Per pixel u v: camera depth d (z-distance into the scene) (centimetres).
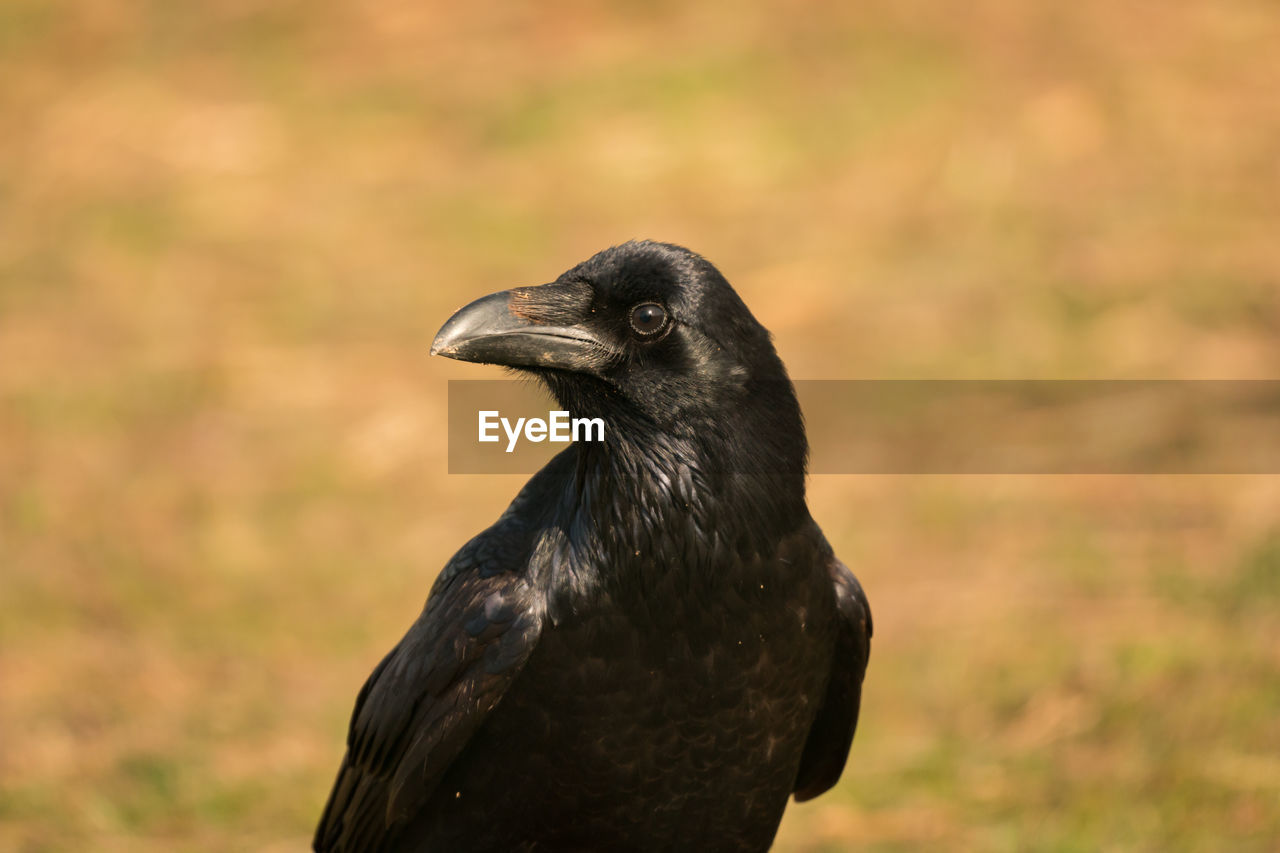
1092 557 1145
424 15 2480
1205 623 1021
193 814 934
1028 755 917
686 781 580
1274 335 1489
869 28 2245
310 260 1836
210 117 2209
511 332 567
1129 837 830
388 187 1997
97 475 1411
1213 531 1160
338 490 1381
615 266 570
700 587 558
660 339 560
